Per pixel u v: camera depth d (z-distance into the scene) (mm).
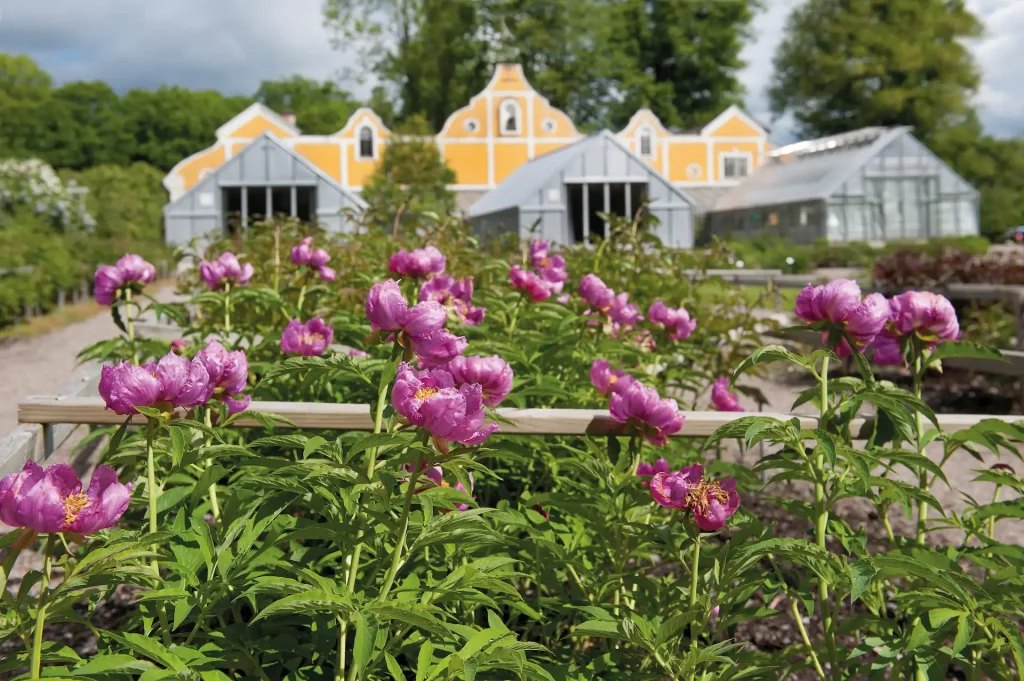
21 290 15492
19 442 2799
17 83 85312
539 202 37312
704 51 67562
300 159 37406
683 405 4309
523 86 51719
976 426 2438
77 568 1619
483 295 4324
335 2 62562
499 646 1833
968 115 64125
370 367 2701
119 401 1845
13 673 1976
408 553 1912
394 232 6559
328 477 2029
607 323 3885
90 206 36000
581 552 2748
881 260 11406
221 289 4102
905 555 2100
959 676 3168
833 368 9344
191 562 2043
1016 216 62656
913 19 63219
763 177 51375
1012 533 4516
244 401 2293
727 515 2109
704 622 2164
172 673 1671
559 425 2631
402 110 65688
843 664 2377
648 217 6656
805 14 65875
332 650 2125
